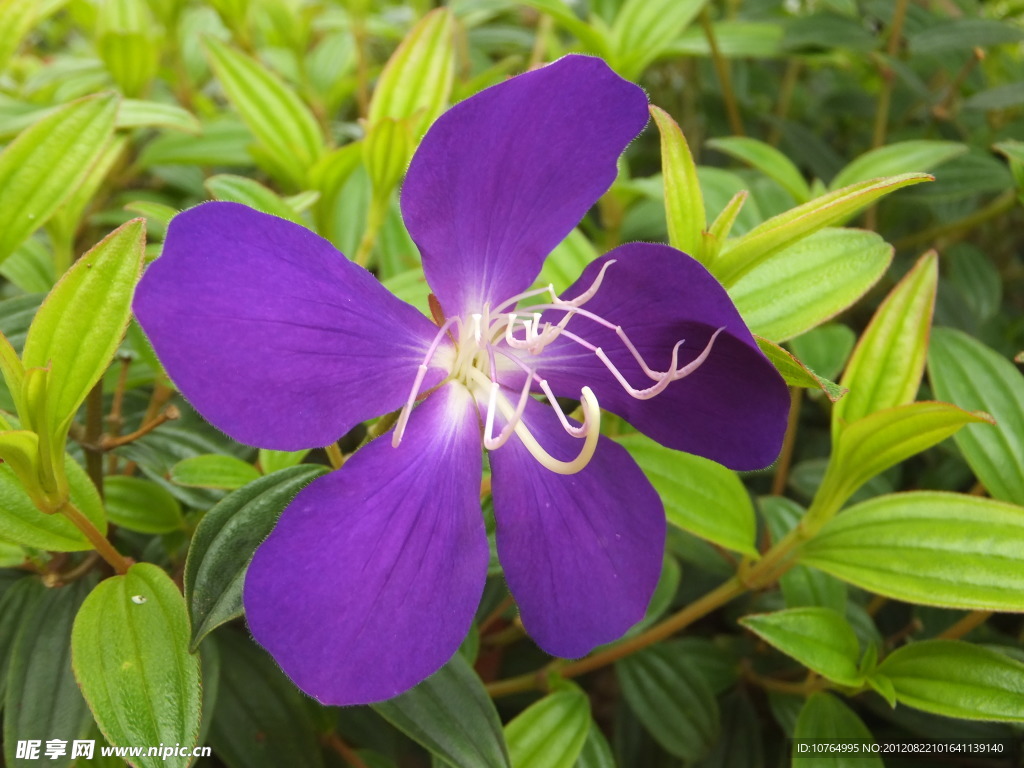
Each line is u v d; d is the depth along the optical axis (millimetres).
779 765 184
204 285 84
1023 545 130
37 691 120
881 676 138
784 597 178
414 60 166
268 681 147
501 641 190
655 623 211
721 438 114
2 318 136
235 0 234
